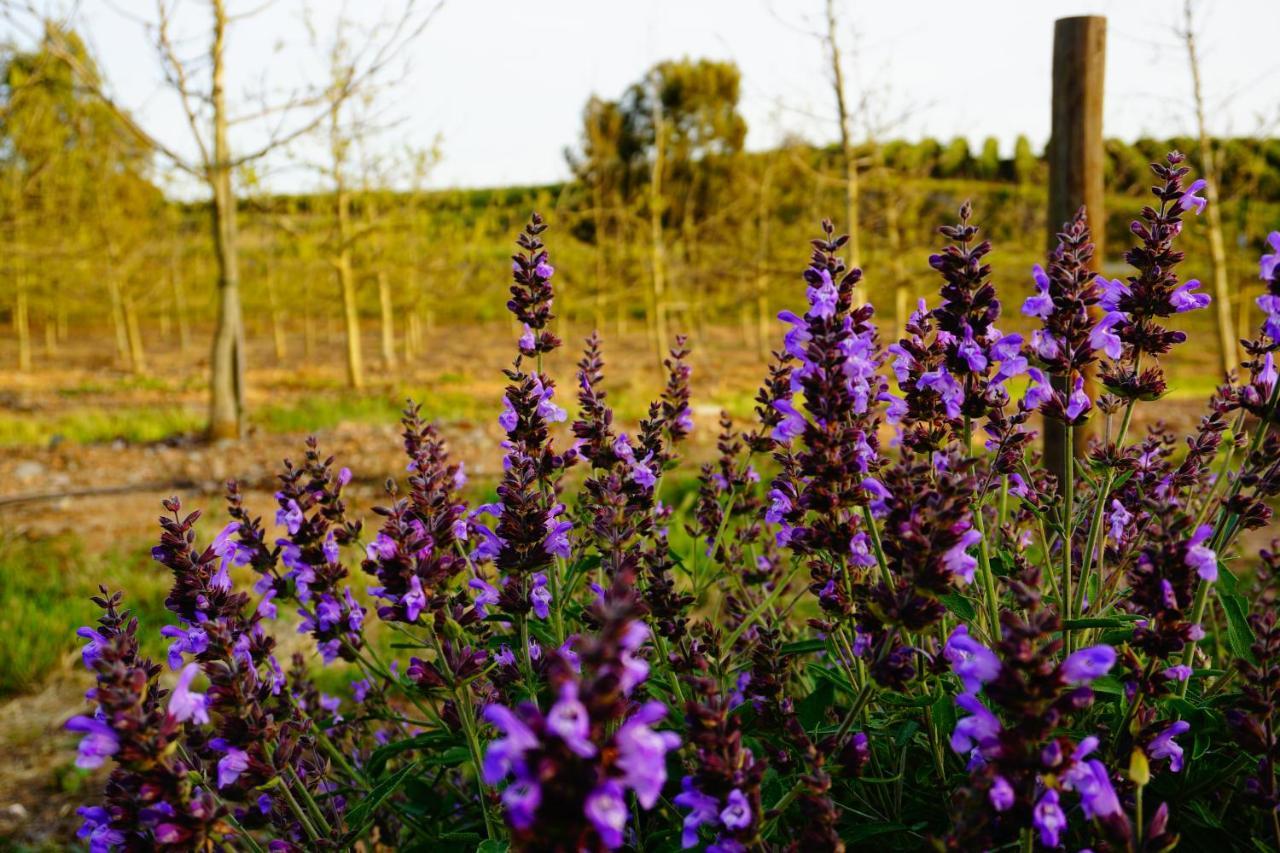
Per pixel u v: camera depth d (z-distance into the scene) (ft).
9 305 83.82
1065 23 12.68
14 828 13.26
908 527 5.36
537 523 6.73
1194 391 54.90
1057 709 4.41
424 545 6.38
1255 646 5.68
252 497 32.42
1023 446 6.89
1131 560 7.36
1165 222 6.56
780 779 5.98
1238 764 5.79
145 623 19.24
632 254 74.84
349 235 65.31
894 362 7.11
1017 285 61.00
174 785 4.74
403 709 12.76
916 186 53.01
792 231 67.21
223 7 40.27
